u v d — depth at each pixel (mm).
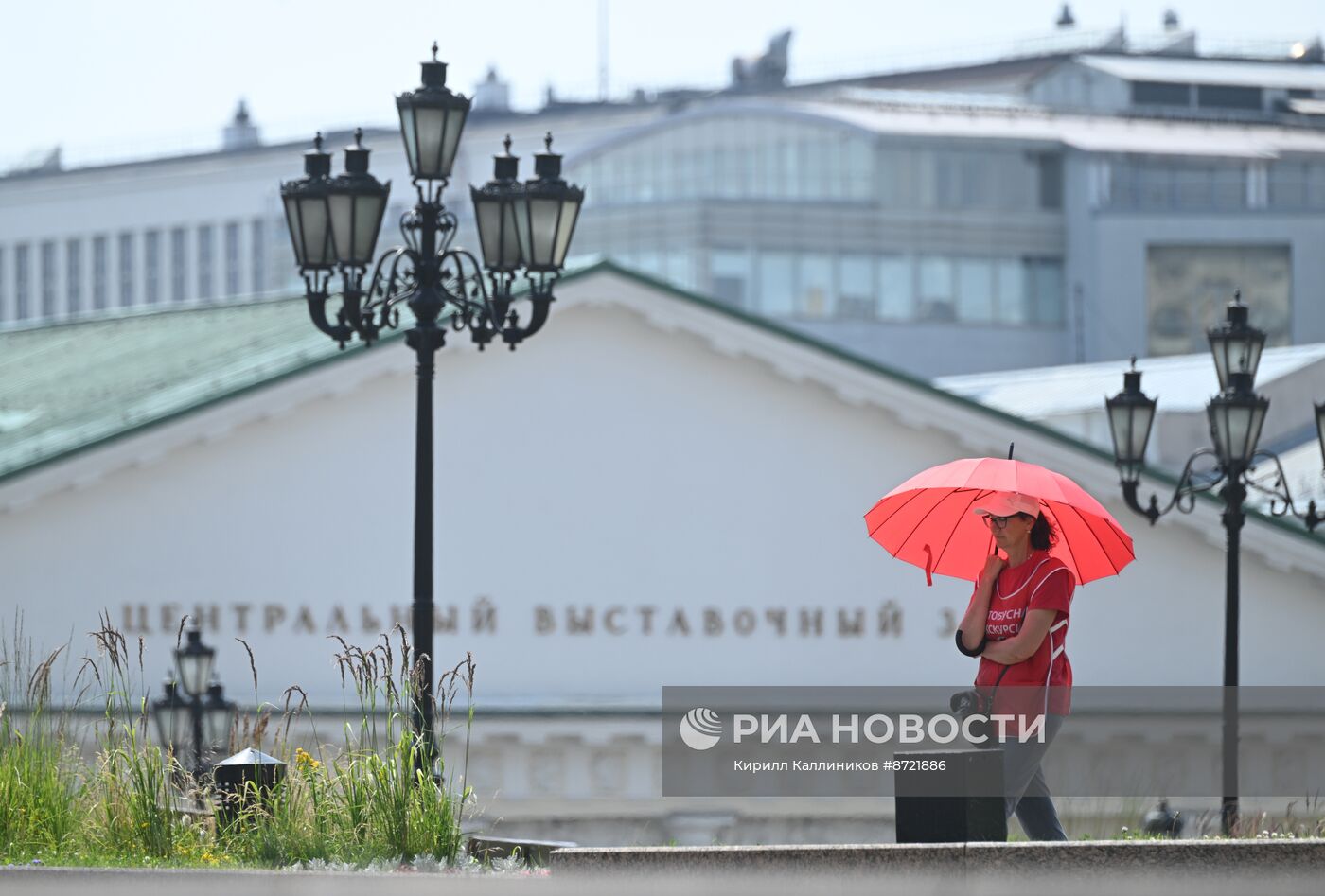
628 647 85125
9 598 80625
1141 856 29016
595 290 84688
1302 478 112938
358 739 41938
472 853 38375
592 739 79562
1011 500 35062
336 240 48125
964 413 86750
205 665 63188
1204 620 89375
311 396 82375
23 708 44281
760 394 87250
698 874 29234
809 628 86625
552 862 29766
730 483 86750
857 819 76312
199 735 60906
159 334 107438
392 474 83562
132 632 81375
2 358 113750
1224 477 64312
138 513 81875
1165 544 89500
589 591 85062
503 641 84125
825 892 29000
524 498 84938
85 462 80438
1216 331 63406
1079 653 88938
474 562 84250
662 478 86250
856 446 87688
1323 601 90188
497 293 50062
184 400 82312
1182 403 134625
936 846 28953
